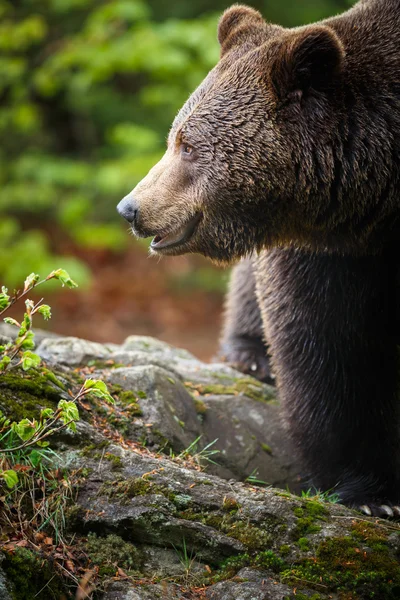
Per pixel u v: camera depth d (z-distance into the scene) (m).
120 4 21.42
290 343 9.27
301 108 8.23
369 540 7.00
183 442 8.74
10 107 24.28
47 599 6.36
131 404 8.65
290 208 8.45
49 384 7.87
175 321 25.38
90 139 28.91
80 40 21.72
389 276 8.83
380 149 8.23
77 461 7.32
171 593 6.57
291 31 9.05
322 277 8.89
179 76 22.64
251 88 8.34
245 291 12.85
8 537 6.55
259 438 10.05
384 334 9.02
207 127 8.41
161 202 8.61
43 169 23.44
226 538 6.94
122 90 29.66
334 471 9.60
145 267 27.75
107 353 9.77
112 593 6.48
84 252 27.84
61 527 6.86
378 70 8.39
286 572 6.79
